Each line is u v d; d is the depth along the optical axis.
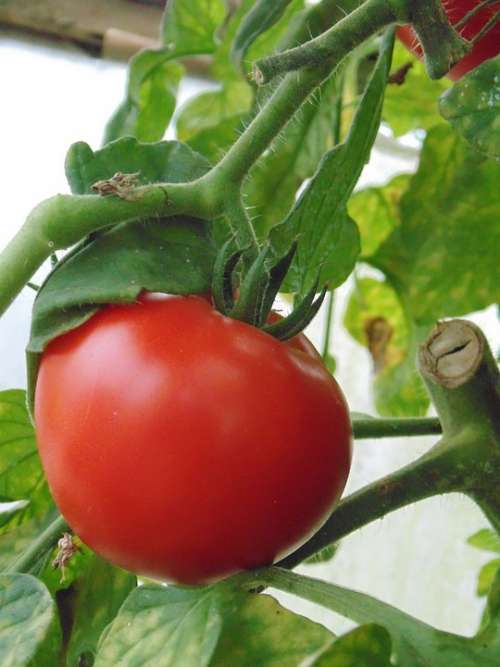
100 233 0.24
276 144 0.33
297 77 0.24
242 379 0.22
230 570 0.22
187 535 0.22
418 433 0.31
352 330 0.50
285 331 0.24
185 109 0.45
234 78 0.44
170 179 0.27
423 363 0.27
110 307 0.23
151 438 0.21
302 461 0.22
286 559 0.26
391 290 0.48
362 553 0.68
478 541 0.45
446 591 0.66
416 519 0.66
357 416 0.32
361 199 0.47
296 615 0.22
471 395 0.27
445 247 0.43
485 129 0.24
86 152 0.27
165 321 0.22
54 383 0.23
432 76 0.25
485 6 0.27
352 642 0.19
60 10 0.56
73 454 0.22
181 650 0.21
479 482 0.27
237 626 0.21
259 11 0.31
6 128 0.60
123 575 0.31
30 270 0.24
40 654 0.23
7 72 0.59
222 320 0.23
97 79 0.60
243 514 0.22
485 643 0.20
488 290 0.43
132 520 0.22
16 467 0.33
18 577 0.24
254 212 0.38
